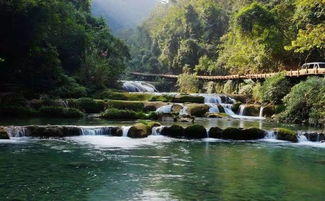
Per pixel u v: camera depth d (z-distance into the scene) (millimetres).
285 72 37031
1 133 18359
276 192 10797
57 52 38125
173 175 12367
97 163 13797
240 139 21000
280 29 46219
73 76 40031
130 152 16125
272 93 35094
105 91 38531
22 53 31203
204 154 16281
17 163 13367
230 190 10852
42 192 10141
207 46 75250
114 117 28031
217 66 64688
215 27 79938
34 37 30500
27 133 19375
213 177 12273
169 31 88812
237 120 30219
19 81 32594
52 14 32594
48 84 33500
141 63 94562
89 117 28281
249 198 10172
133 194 10211
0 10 26922
